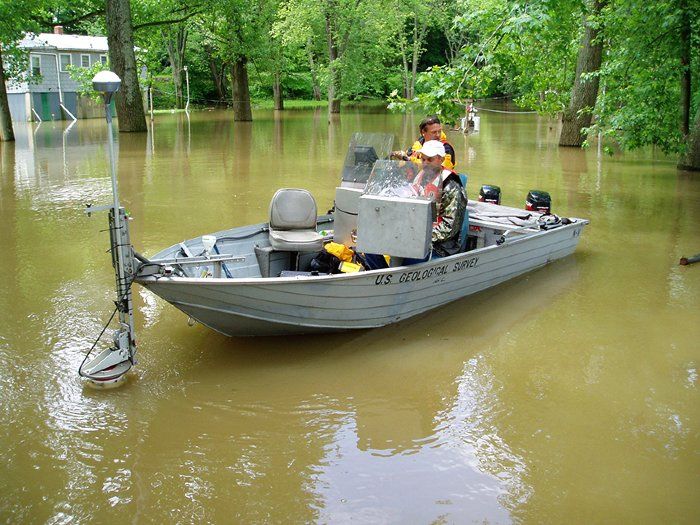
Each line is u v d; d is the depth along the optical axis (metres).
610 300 7.37
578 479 4.25
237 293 5.54
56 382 5.40
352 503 4.02
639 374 5.66
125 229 5.27
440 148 6.43
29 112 34.75
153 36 34.97
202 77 54.62
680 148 15.99
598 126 15.41
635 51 14.66
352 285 5.98
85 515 3.88
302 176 15.01
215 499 4.04
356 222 7.00
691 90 17.38
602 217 11.24
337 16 39.47
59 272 7.99
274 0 38.09
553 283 7.95
